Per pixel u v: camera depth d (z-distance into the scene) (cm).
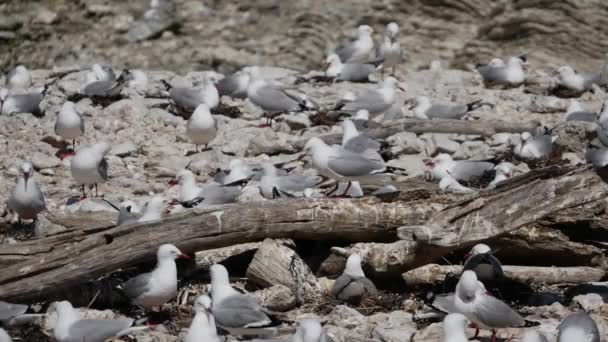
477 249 1316
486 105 2389
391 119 2139
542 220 1387
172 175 1866
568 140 2072
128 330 1130
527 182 1322
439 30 3362
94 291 1298
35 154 1925
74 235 1348
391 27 2631
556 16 3294
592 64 3222
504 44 3309
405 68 3262
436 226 1315
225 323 1160
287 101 2136
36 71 2716
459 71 2775
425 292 1346
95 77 2408
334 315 1256
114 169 1878
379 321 1248
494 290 1324
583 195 1310
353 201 1376
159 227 1311
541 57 3244
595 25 3269
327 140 1997
